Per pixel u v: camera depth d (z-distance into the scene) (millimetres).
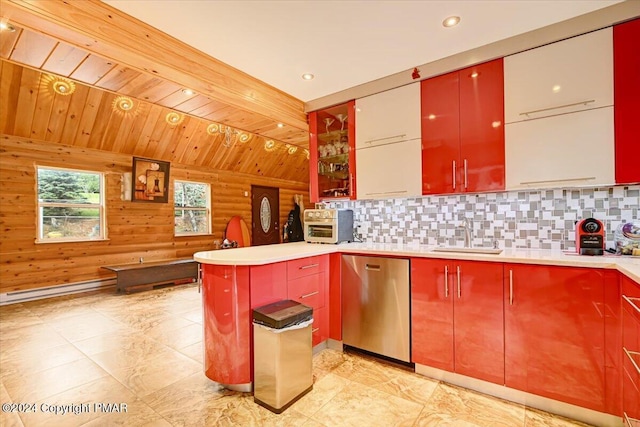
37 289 4324
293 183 8484
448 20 1913
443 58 2371
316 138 3221
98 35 1718
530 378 1765
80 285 4707
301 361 1896
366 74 2633
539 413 1725
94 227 4938
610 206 2008
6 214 4074
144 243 5426
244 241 6914
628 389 1447
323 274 2537
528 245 2270
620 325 1531
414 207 2791
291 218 8156
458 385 2016
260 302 2000
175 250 5855
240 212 7086
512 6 1788
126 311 3781
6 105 3793
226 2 1729
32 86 3748
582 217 2090
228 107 2594
